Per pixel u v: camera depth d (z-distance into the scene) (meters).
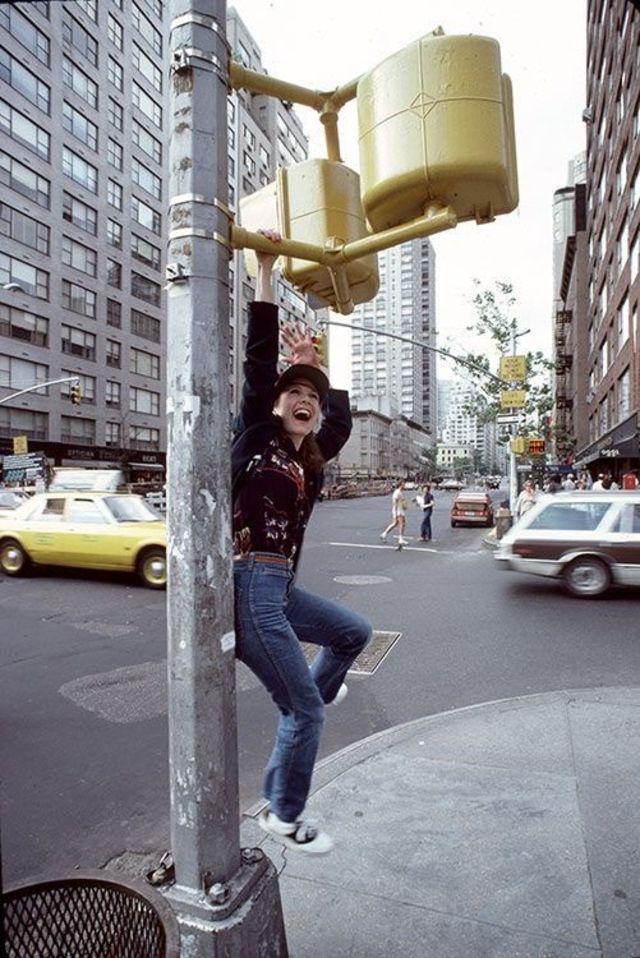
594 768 3.77
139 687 5.78
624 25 29.69
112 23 49.25
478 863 2.86
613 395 35.44
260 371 2.16
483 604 9.52
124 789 3.96
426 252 172.38
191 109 1.90
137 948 1.56
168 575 1.93
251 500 2.14
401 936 2.41
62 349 44.97
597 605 9.32
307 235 2.33
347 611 2.41
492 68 1.89
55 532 11.55
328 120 2.40
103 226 48.66
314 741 2.13
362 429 122.94
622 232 31.66
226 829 1.91
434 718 4.69
